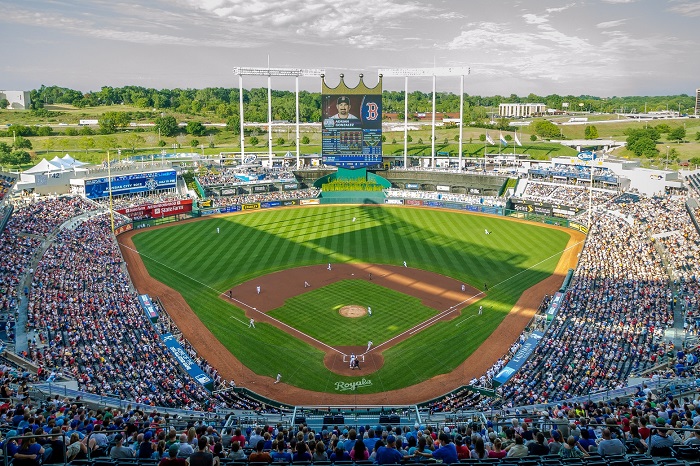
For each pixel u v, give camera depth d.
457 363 51.22
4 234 76.25
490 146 167.75
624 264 69.56
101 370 44.12
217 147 178.50
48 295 58.34
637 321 52.72
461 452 18.06
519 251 87.19
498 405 40.78
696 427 17.50
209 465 14.66
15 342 47.25
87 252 76.00
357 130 123.31
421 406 43.25
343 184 133.12
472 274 75.88
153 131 189.88
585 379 43.12
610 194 109.19
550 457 16.92
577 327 53.06
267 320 60.50
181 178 128.25
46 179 108.38
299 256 83.88
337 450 17.83
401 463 15.80
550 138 194.88
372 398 45.38
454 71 134.12
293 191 128.62
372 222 107.19
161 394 41.91
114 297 60.88
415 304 64.88
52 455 16.62
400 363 51.19
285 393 46.19
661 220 86.69
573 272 71.38
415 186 135.12
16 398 27.89
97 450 18.05
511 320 60.47
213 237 95.00
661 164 140.38
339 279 73.44
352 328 58.44
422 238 95.12
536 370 46.50
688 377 37.03
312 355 52.69
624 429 21.59
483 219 110.12
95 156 151.50
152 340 52.06
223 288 70.12
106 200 110.00
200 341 55.62
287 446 20.89
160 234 97.00
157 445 18.72
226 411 39.53
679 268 66.12
